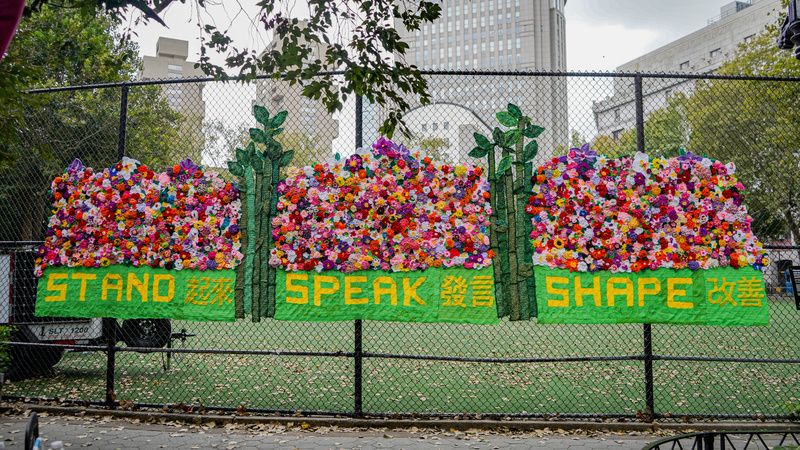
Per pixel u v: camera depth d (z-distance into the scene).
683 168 5.77
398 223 5.71
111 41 15.16
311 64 5.04
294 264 5.75
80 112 11.03
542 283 5.62
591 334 13.19
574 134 6.74
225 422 5.60
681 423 5.44
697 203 5.72
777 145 6.77
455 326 14.63
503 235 5.70
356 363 5.69
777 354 10.23
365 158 5.81
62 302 6.06
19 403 6.15
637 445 4.91
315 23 4.95
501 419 5.57
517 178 5.75
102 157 9.66
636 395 7.11
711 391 7.26
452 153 6.88
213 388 7.58
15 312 7.90
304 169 5.84
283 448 4.85
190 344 11.72
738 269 5.65
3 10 2.15
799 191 6.71
